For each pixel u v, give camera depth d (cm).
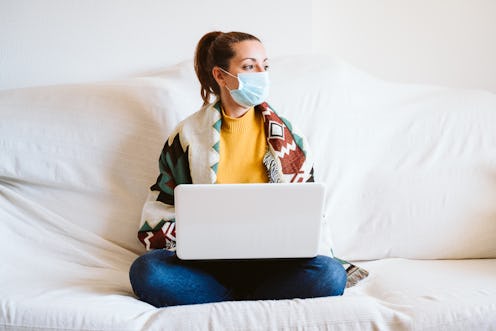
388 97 204
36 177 181
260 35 234
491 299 134
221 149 160
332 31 239
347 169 188
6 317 125
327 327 121
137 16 226
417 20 242
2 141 181
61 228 176
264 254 128
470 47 246
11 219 174
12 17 219
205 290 140
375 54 244
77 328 123
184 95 197
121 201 183
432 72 247
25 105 187
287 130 163
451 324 125
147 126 187
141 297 139
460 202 184
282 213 124
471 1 242
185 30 229
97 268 167
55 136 183
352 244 183
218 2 229
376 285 159
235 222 124
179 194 122
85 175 182
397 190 186
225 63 156
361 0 238
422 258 183
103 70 228
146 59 230
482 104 201
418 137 194
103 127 185
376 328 122
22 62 222
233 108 161
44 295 134
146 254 140
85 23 224
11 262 164
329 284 136
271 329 120
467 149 191
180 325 120
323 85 198
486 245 183
